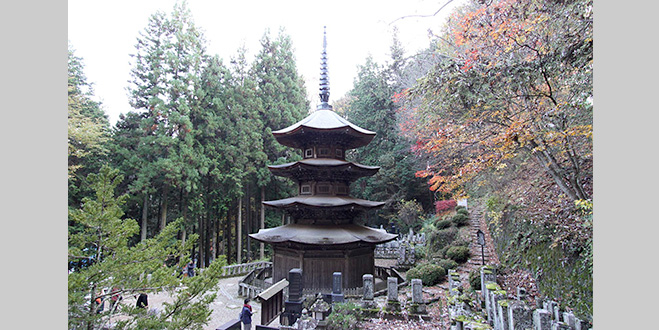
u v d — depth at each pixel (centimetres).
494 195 1847
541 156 961
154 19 3003
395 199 3878
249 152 3216
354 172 1998
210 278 772
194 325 743
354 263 1866
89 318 637
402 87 3409
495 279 1239
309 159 2000
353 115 4447
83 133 2428
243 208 3941
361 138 2052
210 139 3212
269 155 3584
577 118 867
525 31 865
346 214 1980
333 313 1152
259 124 3359
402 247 2803
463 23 1095
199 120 3192
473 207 2945
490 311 1021
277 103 3538
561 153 975
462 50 1399
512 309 808
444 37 1445
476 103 991
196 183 2983
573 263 978
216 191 3169
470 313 1098
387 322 1154
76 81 2936
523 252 1370
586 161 1022
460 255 1973
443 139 1082
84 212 682
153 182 2841
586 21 742
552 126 861
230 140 3228
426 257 2536
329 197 1941
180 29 3058
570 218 1044
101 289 705
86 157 2794
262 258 3362
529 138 856
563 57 786
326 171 1931
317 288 1758
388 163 3850
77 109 2703
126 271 688
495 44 964
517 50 908
